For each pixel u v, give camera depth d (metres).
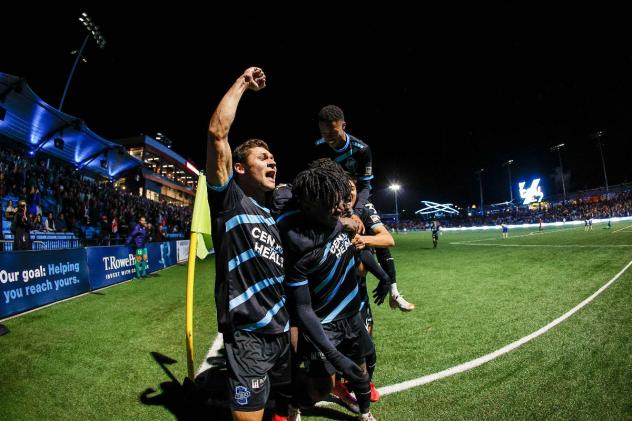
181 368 3.28
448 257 13.09
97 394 2.76
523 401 2.43
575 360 3.05
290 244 1.76
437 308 5.27
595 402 2.38
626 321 4.05
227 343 1.83
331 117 2.75
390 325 4.50
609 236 18.83
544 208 64.75
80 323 4.80
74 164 20.11
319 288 1.94
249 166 1.95
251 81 1.94
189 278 2.88
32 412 2.46
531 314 4.62
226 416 2.42
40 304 5.87
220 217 1.83
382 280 2.90
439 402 2.47
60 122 15.82
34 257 5.79
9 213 11.41
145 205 23.11
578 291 5.86
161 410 2.52
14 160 14.05
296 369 2.16
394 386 2.76
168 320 5.03
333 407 2.56
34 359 3.44
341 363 1.70
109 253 8.47
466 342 3.69
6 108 13.92
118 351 3.72
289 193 2.37
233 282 1.82
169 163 45.56
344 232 2.06
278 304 1.89
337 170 1.94
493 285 6.91
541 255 11.72
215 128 1.74
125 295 7.00
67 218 14.62
